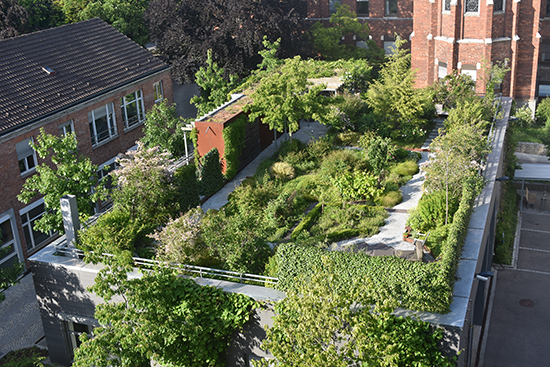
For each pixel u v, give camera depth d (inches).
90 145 1182.9
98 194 841.5
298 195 944.3
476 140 946.1
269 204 890.1
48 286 765.9
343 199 916.0
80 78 1202.0
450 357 582.2
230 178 1068.5
